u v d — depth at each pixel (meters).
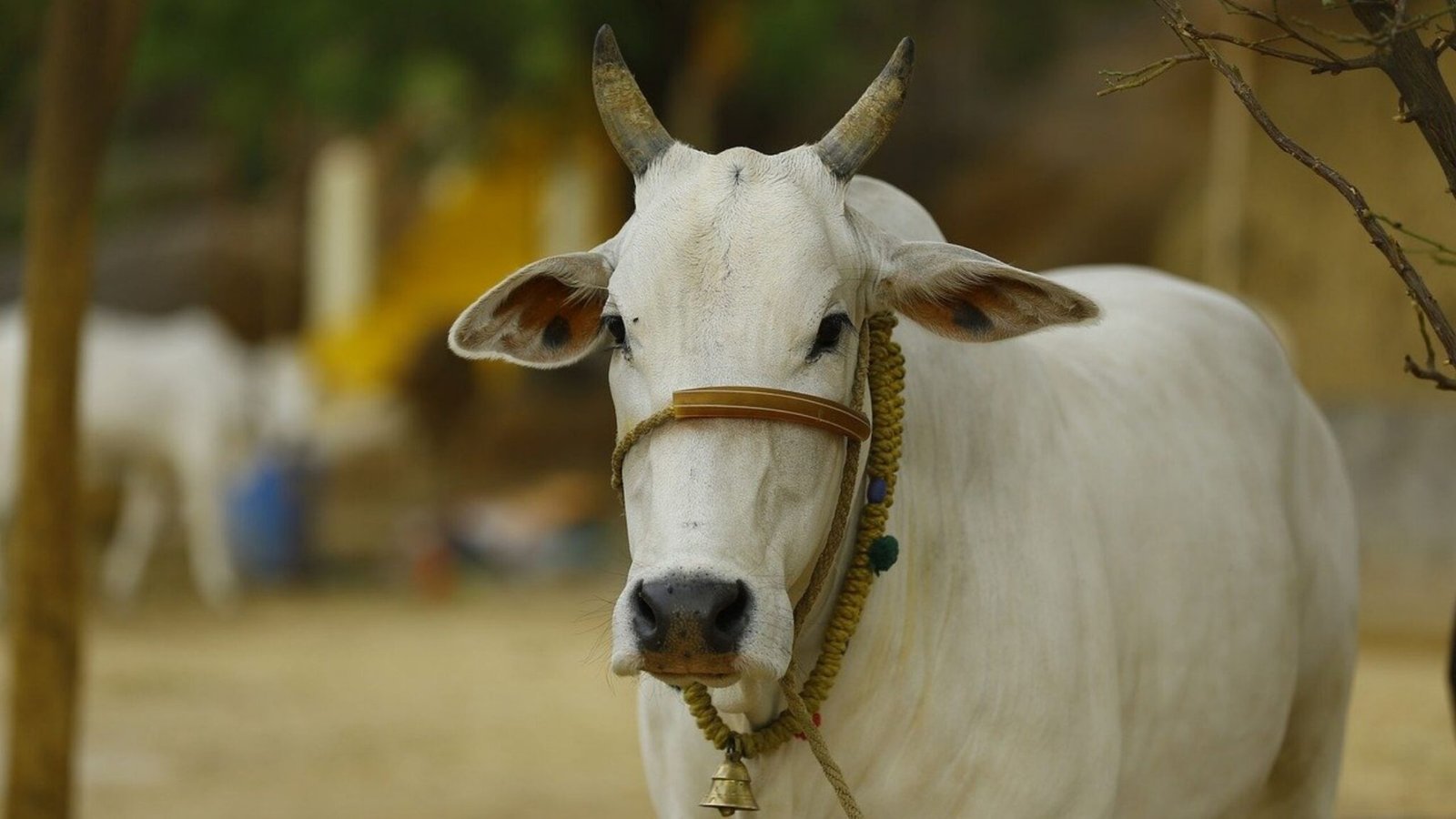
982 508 4.13
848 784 3.96
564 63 18.41
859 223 3.82
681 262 3.54
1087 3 22.09
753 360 3.47
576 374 24.38
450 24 18.23
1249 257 15.10
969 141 25.52
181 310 26.59
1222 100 14.94
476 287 22.80
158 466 17.53
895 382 3.87
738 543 3.38
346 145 24.05
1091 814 4.10
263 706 11.99
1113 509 4.41
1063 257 23.09
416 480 21.72
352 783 9.69
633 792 9.45
